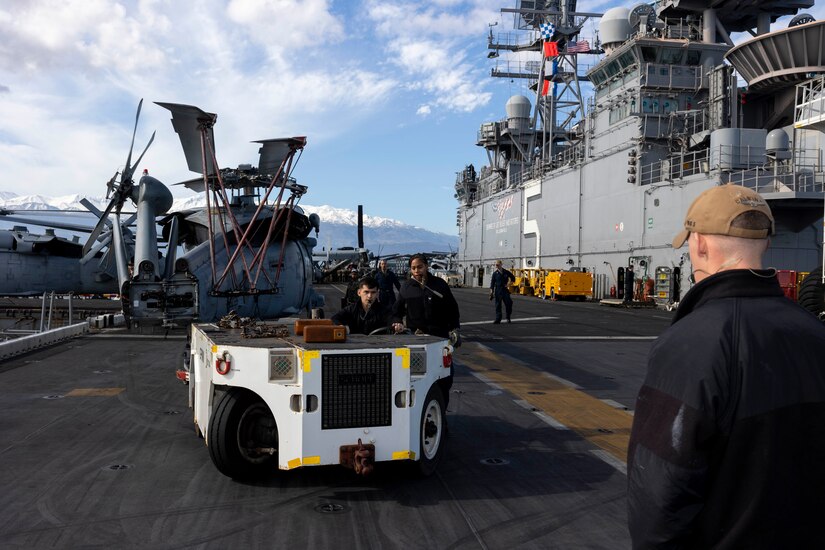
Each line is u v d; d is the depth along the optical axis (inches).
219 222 514.3
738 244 70.8
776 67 1177.4
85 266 1174.3
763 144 1140.5
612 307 1267.2
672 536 64.9
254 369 195.6
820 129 742.5
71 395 363.9
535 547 164.4
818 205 1094.4
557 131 2239.2
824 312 529.0
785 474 62.1
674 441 63.5
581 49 2177.7
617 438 277.0
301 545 163.5
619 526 178.4
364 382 195.2
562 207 1788.9
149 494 201.6
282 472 225.0
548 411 330.6
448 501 197.6
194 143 460.1
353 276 550.3
